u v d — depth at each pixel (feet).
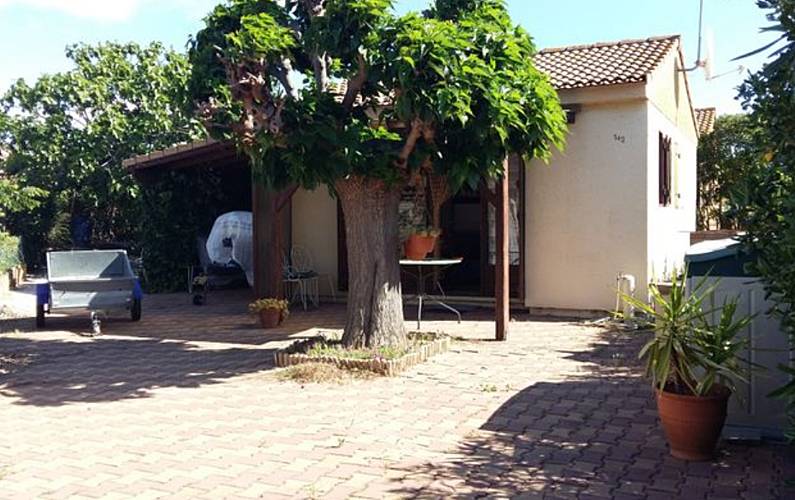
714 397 15.24
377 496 14.02
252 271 48.75
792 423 12.46
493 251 41.60
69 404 21.59
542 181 39.17
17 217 71.87
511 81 24.22
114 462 16.28
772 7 10.36
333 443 17.34
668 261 43.09
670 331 15.69
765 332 16.61
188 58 26.63
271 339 32.99
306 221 47.09
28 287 61.21
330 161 24.04
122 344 32.22
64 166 73.46
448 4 26.68
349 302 27.58
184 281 55.26
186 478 15.19
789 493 13.66
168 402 21.62
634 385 22.72
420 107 22.08
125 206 75.61
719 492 13.85
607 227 37.58
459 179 25.17
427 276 41.19
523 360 26.84
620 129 37.17
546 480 14.74
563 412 19.75
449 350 28.86
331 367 24.80
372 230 27.02
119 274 39.32
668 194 42.93
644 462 15.67
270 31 22.15
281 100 23.17
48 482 15.10
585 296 38.14
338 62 25.12
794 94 10.38
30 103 74.84
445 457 16.24
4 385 24.22
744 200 12.84
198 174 55.83
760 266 12.09
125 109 76.48
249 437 17.94
